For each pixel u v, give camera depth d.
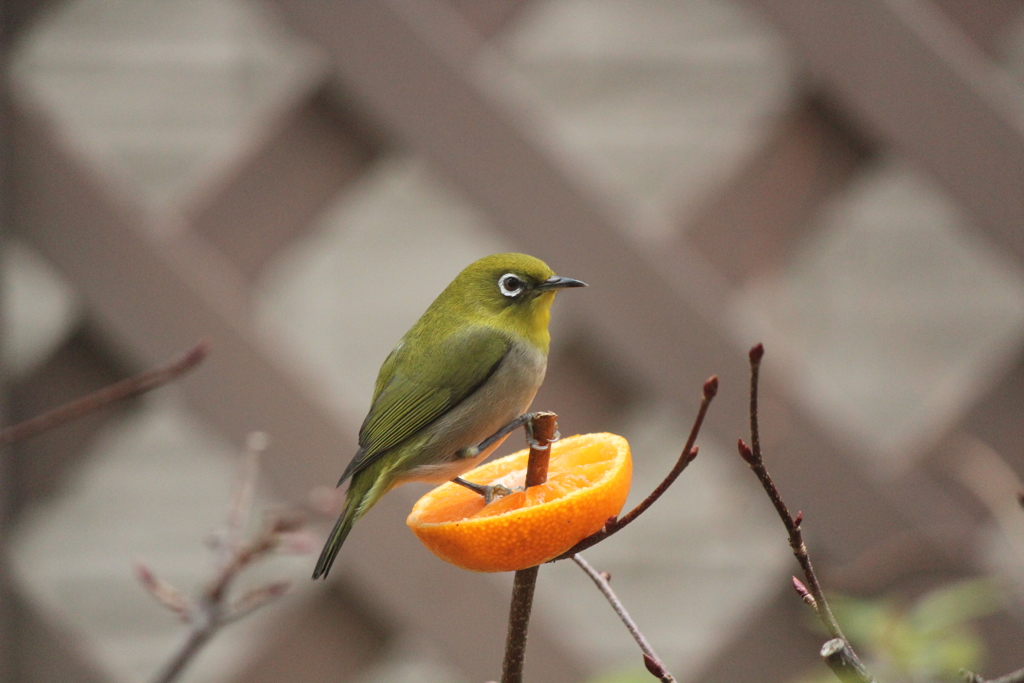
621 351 4.17
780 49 4.19
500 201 4.17
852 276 5.02
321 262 4.98
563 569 4.88
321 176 4.18
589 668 4.17
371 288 5.00
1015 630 4.14
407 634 4.18
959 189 4.17
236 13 4.82
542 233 4.17
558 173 4.17
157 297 4.16
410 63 4.17
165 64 4.79
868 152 4.18
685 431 4.17
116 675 4.19
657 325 4.17
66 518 4.70
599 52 4.91
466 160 4.17
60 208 4.16
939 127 4.17
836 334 5.00
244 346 4.16
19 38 4.17
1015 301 5.00
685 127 4.89
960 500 4.17
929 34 4.17
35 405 4.17
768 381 4.17
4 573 4.17
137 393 3.99
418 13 4.17
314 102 4.18
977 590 4.01
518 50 4.90
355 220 5.01
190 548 4.75
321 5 4.17
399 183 5.02
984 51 4.18
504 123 4.17
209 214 4.17
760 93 4.89
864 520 4.16
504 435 4.04
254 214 4.17
